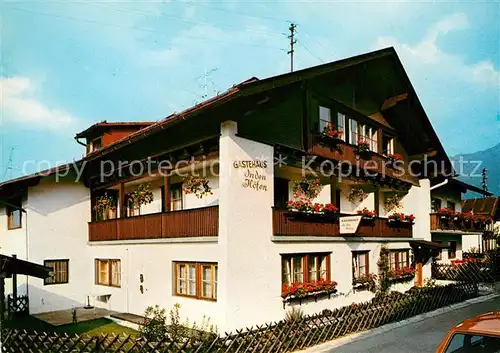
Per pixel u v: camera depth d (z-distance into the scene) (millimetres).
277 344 9727
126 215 18641
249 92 10477
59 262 16984
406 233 19016
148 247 14047
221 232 11039
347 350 10062
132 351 8695
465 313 14945
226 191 10992
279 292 12078
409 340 11000
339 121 15828
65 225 17234
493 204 33719
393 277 17172
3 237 18047
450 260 25859
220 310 10859
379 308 12875
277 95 12609
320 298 13492
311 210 13320
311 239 13297
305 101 13938
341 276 14492
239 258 11086
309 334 10469
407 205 20531
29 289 16078
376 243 16750
